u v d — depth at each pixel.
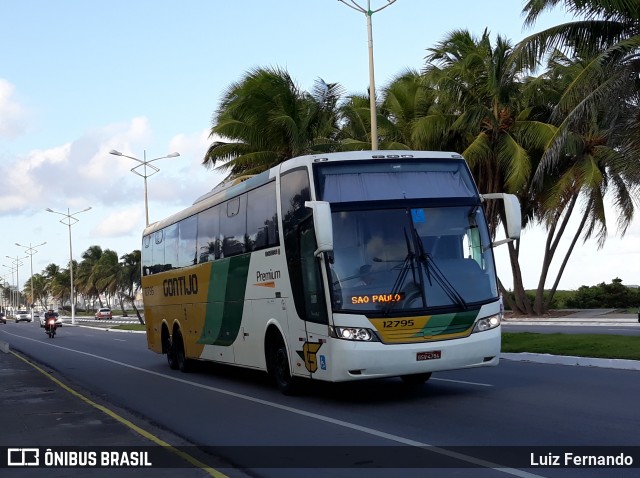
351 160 12.75
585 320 34.53
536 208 42.28
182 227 20.61
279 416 12.13
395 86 40.75
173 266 21.42
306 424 11.21
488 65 35.88
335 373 11.98
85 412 12.92
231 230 16.64
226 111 35.16
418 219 12.39
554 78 37.16
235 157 37.84
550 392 13.05
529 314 42.75
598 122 33.69
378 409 12.23
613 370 16.00
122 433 10.68
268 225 14.49
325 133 36.38
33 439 10.37
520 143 38.09
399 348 11.79
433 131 36.78
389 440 9.62
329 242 11.53
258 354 15.30
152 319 24.00
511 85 36.59
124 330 57.91
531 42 23.48
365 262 12.09
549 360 18.39
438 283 12.17
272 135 34.06
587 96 22.55
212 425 11.66
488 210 39.91
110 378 20.45
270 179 14.44
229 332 16.88
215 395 15.45
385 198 12.45
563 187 36.38
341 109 37.50
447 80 36.16
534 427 9.99
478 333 12.22
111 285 125.94
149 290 24.36
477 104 36.34
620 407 11.28
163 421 12.33
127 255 95.19
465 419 10.85
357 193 12.45
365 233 12.22
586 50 23.31
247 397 14.79
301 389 14.23
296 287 13.19
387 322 11.84
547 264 42.28
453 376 16.14
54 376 21.23
